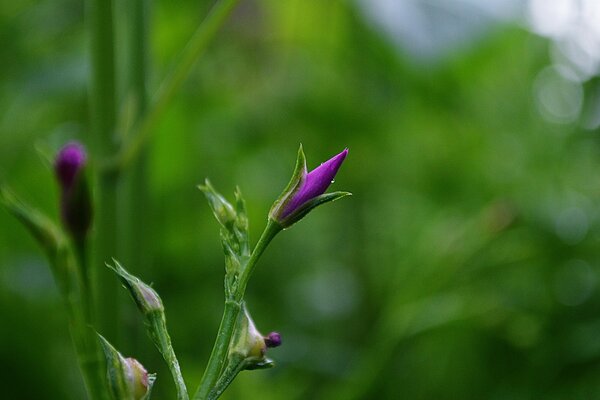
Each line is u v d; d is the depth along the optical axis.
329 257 0.59
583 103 0.57
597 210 0.52
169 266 0.50
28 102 0.54
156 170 0.53
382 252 0.57
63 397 0.42
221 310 0.50
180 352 0.44
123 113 0.30
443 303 0.43
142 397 0.22
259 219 0.57
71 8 0.58
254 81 0.66
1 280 0.46
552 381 0.43
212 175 0.57
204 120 0.59
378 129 0.60
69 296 0.26
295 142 0.63
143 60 0.32
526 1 0.44
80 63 0.50
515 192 0.55
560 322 0.46
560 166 0.57
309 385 0.44
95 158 0.29
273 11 0.64
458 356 0.45
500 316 0.44
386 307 0.48
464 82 0.58
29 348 0.42
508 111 0.60
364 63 0.59
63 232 0.27
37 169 0.51
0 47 0.55
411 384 0.44
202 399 0.22
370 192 0.60
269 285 0.54
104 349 0.22
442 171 0.59
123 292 0.31
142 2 0.32
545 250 0.48
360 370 0.41
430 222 0.55
